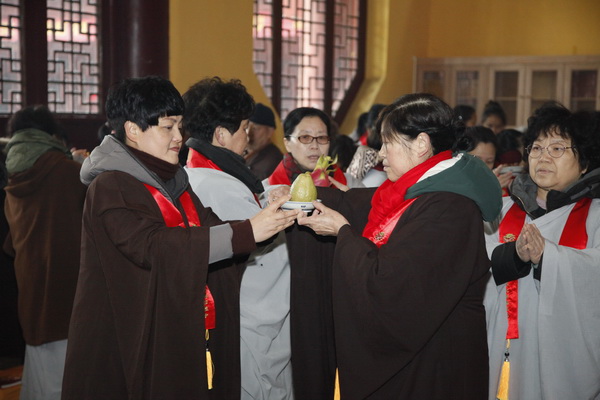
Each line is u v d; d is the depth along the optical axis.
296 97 7.18
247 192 2.32
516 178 2.41
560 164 2.21
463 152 1.97
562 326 2.10
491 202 1.87
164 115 1.92
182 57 5.64
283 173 2.90
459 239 1.81
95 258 1.92
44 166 3.46
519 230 2.34
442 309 1.79
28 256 3.44
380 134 2.01
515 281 2.24
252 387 2.40
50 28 4.92
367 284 1.79
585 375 2.11
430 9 8.77
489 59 8.02
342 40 7.73
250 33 6.32
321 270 2.43
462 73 8.23
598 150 2.20
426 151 1.91
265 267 2.45
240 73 6.24
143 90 1.90
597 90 7.48
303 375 2.43
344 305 1.88
